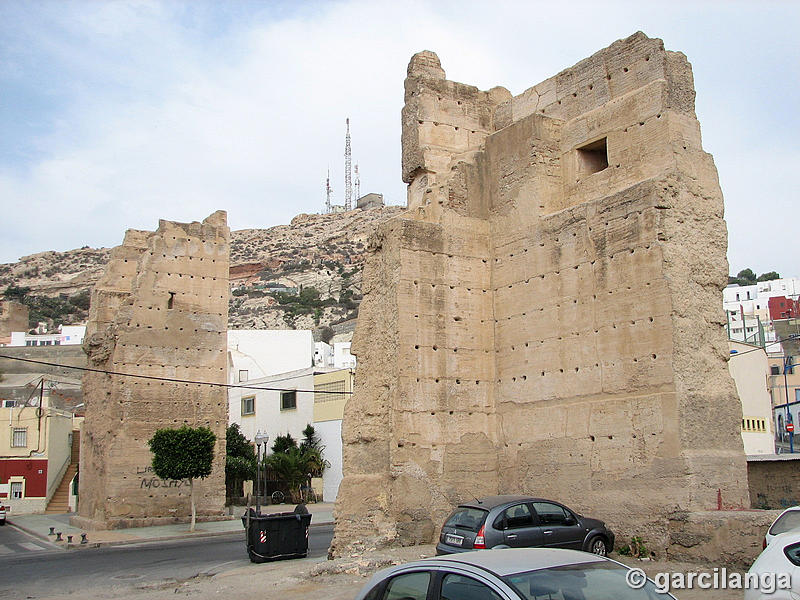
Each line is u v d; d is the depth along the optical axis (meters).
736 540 14.86
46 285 161.62
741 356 40.47
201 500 35.81
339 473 49.12
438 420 20.78
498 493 21.02
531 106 23.12
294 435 54.44
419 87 23.86
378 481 20.45
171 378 35.75
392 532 19.52
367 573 17.28
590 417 18.56
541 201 21.00
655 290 17.36
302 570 18.77
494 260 22.27
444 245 21.80
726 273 18.34
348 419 21.44
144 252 37.78
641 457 17.12
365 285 22.34
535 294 20.72
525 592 6.46
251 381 59.88
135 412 34.66
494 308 22.09
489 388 21.70
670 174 18.02
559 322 19.84
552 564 7.02
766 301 95.44
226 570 20.53
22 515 47.53
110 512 33.53
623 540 17.14
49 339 98.69
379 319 21.59
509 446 20.94
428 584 7.24
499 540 14.53
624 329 17.98
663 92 18.66
